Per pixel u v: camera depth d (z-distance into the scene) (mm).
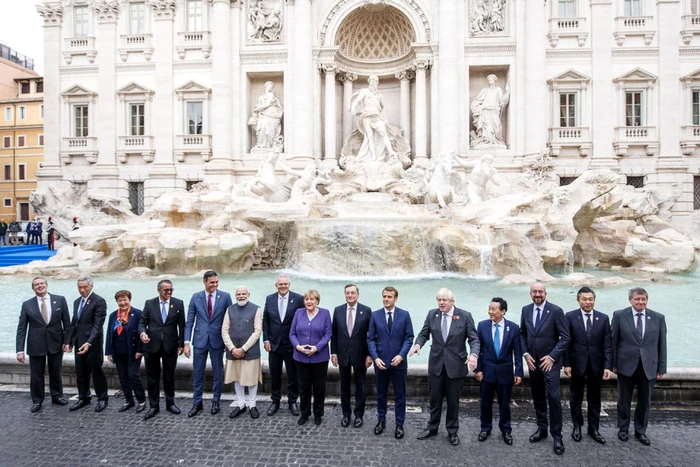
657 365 6238
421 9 30781
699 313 12812
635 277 18984
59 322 7488
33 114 53125
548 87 31125
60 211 32562
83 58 34188
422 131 30922
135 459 5961
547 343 6336
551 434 6223
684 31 30344
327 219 20391
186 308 14031
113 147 33688
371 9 31312
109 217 30062
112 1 33469
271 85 32062
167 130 33156
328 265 19984
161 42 33062
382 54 33594
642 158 30922
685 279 18516
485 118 31172
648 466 5809
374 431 6664
